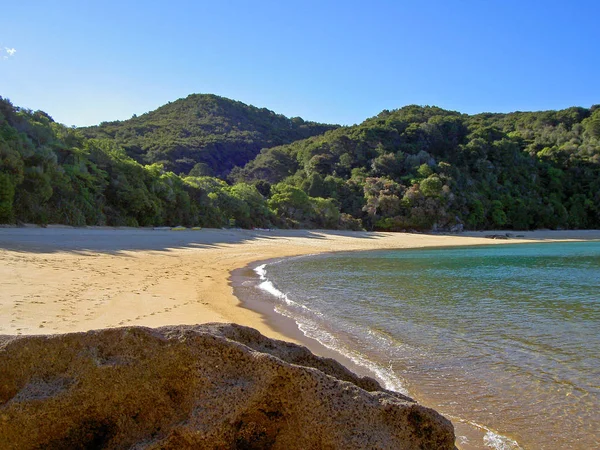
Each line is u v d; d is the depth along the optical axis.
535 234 72.44
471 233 71.94
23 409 2.70
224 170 99.31
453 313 11.55
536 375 6.93
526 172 88.81
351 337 8.90
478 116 121.88
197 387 2.82
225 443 2.69
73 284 11.26
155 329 3.07
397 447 2.79
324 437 2.76
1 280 10.57
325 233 54.91
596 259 30.58
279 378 2.84
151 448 2.65
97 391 2.82
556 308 12.49
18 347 2.89
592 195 86.50
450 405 5.75
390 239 53.47
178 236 33.88
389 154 86.75
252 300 12.36
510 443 4.79
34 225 29.52
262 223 56.50
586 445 4.80
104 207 38.53
